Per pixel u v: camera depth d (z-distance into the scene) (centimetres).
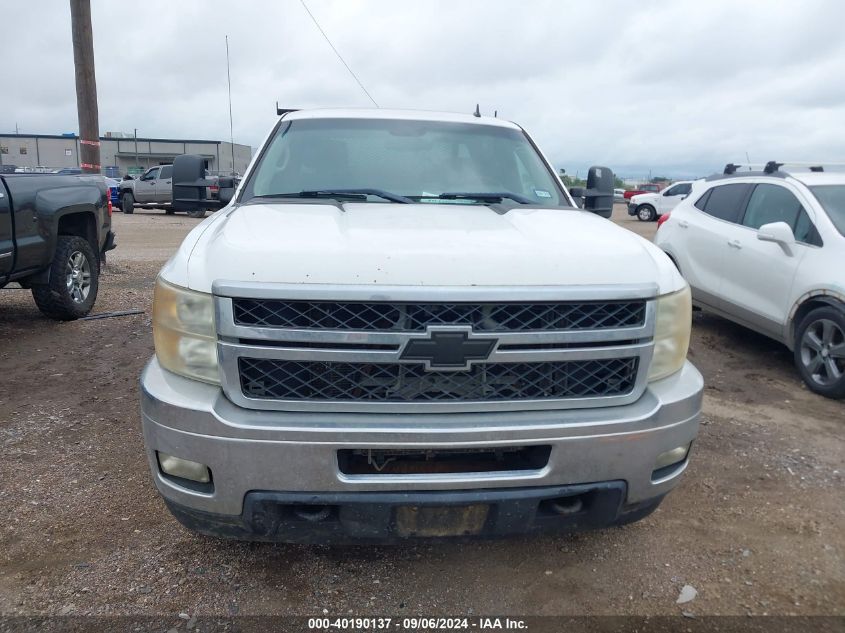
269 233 258
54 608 261
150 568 286
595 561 300
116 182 2600
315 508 240
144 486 353
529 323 234
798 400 507
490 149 403
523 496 238
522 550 307
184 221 2108
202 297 236
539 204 365
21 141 6581
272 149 388
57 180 658
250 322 229
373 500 232
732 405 496
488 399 238
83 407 458
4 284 594
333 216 294
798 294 536
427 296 225
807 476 383
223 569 287
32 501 336
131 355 576
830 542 317
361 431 226
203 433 230
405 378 234
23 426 424
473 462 243
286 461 228
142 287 898
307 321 228
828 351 509
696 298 678
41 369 535
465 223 291
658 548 311
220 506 237
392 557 300
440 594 276
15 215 578
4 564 286
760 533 324
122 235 1611
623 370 248
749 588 282
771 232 548
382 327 228
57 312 678
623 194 4362
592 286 239
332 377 233
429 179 372
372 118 412
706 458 404
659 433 248
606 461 243
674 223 718
